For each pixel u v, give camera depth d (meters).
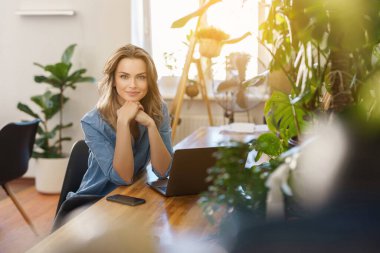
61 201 2.33
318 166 0.92
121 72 2.21
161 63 5.25
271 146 1.53
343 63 1.25
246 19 4.98
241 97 4.32
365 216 0.90
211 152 1.88
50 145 5.42
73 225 1.52
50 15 5.33
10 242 3.67
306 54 1.28
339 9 1.12
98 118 2.24
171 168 1.84
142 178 2.22
